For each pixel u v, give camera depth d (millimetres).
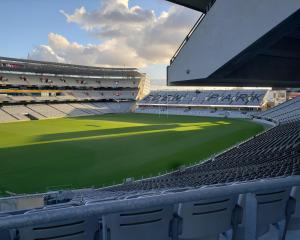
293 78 8453
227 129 40500
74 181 17812
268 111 55625
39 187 16688
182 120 55625
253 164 14805
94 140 32000
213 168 17453
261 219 2357
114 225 2016
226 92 75188
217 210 2262
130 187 13844
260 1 5031
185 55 6766
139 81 90688
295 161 11953
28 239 1798
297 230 2553
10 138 33906
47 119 60375
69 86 78125
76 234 1927
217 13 5867
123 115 69500
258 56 7785
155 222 2092
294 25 5031
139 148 27328
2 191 15992
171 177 16594
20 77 69125
